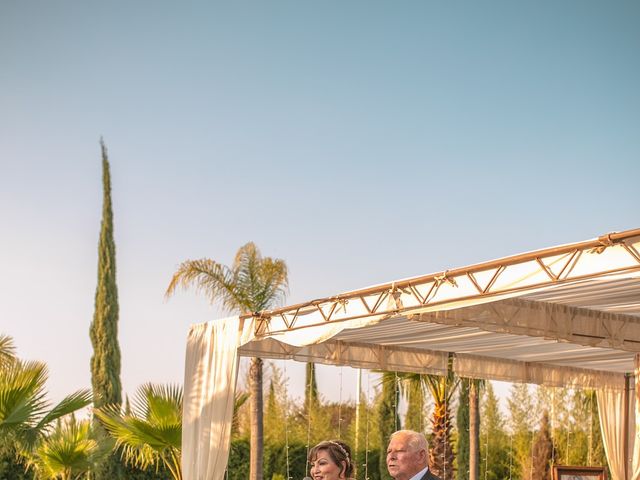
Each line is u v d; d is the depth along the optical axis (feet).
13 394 35.76
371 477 58.34
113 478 53.98
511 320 28.91
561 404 65.16
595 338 30.83
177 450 45.60
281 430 56.24
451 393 58.80
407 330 35.94
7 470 48.06
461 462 62.23
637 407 34.88
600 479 47.65
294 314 33.24
